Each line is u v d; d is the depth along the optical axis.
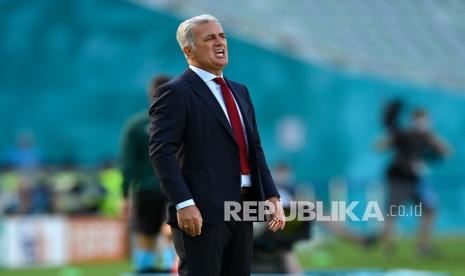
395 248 62.25
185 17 80.88
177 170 20.38
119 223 62.25
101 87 81.06
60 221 60.78
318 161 80.25
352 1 86.50
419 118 58.25
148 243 36.62
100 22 81.44
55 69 81.25
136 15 81.25
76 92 81.00
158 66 80.94
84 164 80.31
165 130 20.55
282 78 80.94
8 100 81.25
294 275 36.16
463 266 52.53
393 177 57.84
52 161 80.44
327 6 85.44
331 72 80.69
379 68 80.69
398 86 80.38
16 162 73.00
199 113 20.75
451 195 77.75
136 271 36.53
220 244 20.62
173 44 81.00
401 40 83.44
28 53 81.56
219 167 20.70
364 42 82.94
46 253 60.31
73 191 65.19
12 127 81.00
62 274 51.19
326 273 44.50
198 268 20.47
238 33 80.88
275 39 81.06
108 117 80.81
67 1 81.50
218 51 21.08
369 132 80.19
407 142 57.59
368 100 80.44
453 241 69.19
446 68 81.31
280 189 58.06
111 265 57.62
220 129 20.84
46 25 81.56
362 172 79.94
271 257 35.91
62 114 80.94
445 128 79.75
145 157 35.88
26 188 66.75
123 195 36.31
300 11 84.50
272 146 80.56
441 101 80.00
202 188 20.56
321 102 80.56
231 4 83.12
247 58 81.00
